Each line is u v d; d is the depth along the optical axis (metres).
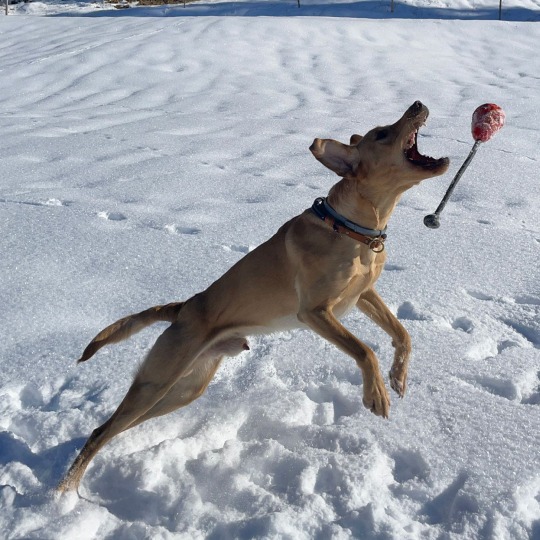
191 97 7.12
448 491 1.92
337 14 12.41
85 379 2.44
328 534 1.75
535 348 2.62
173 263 3.16
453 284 3.03
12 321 2.73
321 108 6.57
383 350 2.57
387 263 3.21
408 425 2.15
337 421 2.23
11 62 8.49
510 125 5.75
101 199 3.91
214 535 1.81
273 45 9.33
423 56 9.04
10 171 4.42
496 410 2.17
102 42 9.28
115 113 6.49
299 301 2.21
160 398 2.18
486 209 3.88
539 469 1.93
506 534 1.75
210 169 4.49
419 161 2.06
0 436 2.13
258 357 2.57
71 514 1.84
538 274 3.11
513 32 10.04
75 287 2.97
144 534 1.78
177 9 13.09
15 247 3.26
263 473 2.01
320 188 4.14
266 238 3.41
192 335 2.22
